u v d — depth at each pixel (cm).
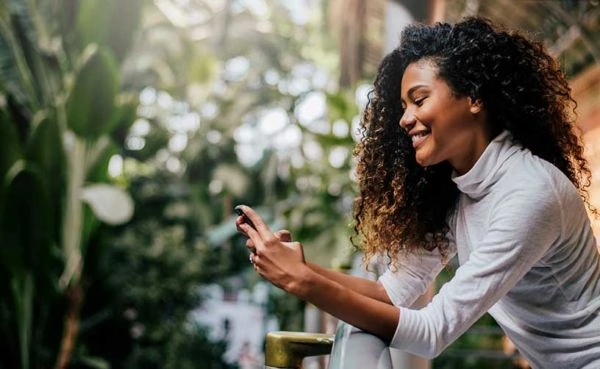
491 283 127
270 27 1514
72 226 733
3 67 727
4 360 734
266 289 1213
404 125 140
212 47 1423
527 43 143
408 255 158
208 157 1252
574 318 137
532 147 142
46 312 745
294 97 1235
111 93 688
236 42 1426
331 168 834
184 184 1211
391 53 150
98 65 667
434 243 156
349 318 123
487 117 139
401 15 315
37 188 649
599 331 135
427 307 129
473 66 136
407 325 124
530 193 129
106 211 675
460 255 150
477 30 140
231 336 1199
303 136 880
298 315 1074
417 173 155
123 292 1013
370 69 809
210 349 1105
